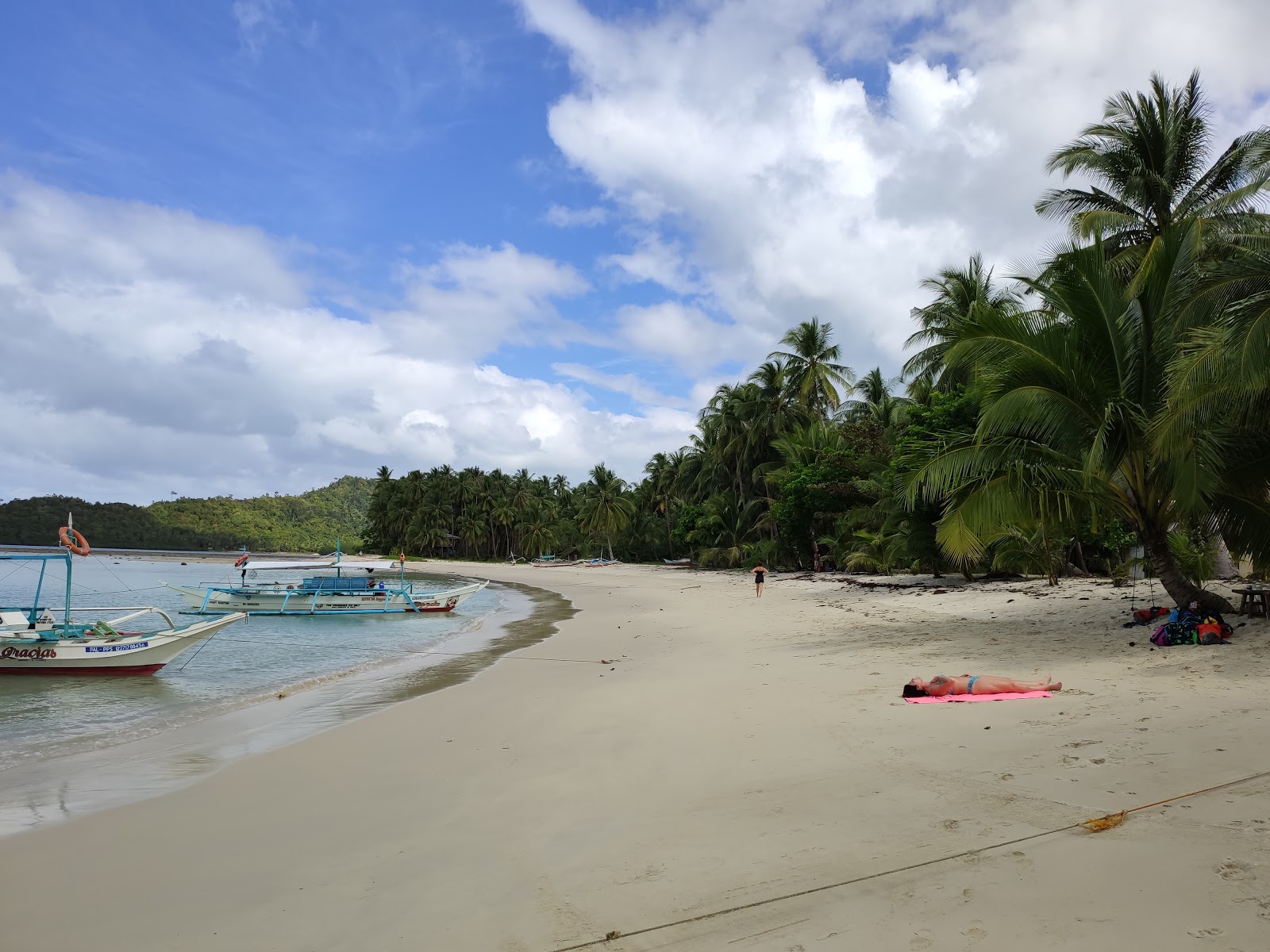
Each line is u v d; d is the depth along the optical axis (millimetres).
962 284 34531
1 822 6461
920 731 7113
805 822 4988
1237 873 3605
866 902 3770
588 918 3953
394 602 31797
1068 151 24562
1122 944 3154
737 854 4566
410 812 6066
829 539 41594
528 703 10656
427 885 4590
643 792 6082
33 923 4430
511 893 4363
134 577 69500
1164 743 5883
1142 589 18297
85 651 15719
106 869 5246
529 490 112375
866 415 47938
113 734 10500
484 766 7312
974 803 4984
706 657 14508
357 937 3986
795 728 7723
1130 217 23562
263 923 4234
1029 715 7328
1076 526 14602
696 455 72375
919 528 27344
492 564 101250
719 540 61625
